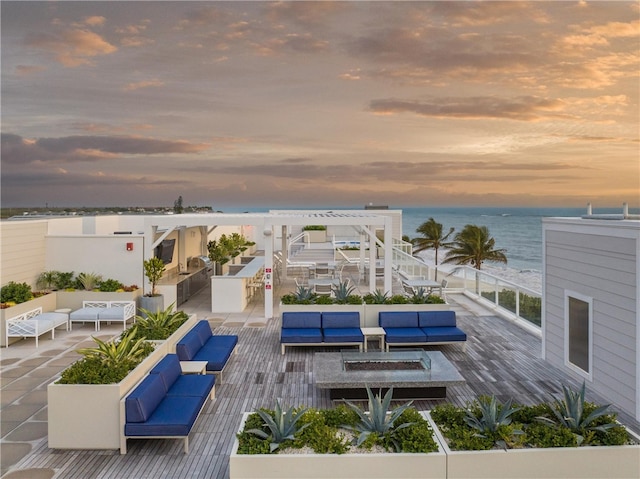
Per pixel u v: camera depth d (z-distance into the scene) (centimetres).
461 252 4272
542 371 933
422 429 525
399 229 2698
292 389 834
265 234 1386
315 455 491
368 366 828
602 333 798
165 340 838
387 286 1445
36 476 554
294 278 2127
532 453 498
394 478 493
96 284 1384
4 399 788
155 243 1412
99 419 607
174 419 606
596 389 816
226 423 699
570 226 897
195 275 1772
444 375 775
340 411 585
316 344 1023
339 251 2370
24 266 1295
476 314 1449
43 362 980
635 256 710
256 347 1093
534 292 1215
